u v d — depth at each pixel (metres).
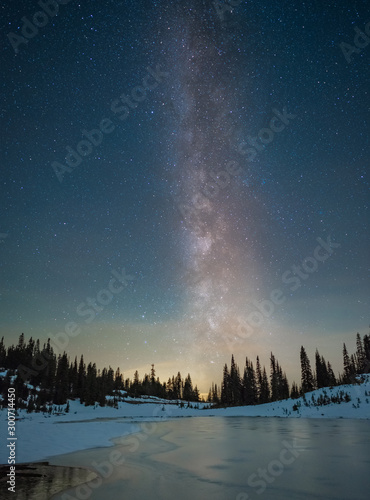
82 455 17.16
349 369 81.56
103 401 89.88
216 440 24.06
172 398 148.75
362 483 10.92
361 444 19.86
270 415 56.19
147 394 138.12
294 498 9.33
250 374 101.50
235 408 83.31
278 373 100.06
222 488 10.52
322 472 12.65
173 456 16.98
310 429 30.19
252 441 22.88
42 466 14.16
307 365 86.19
